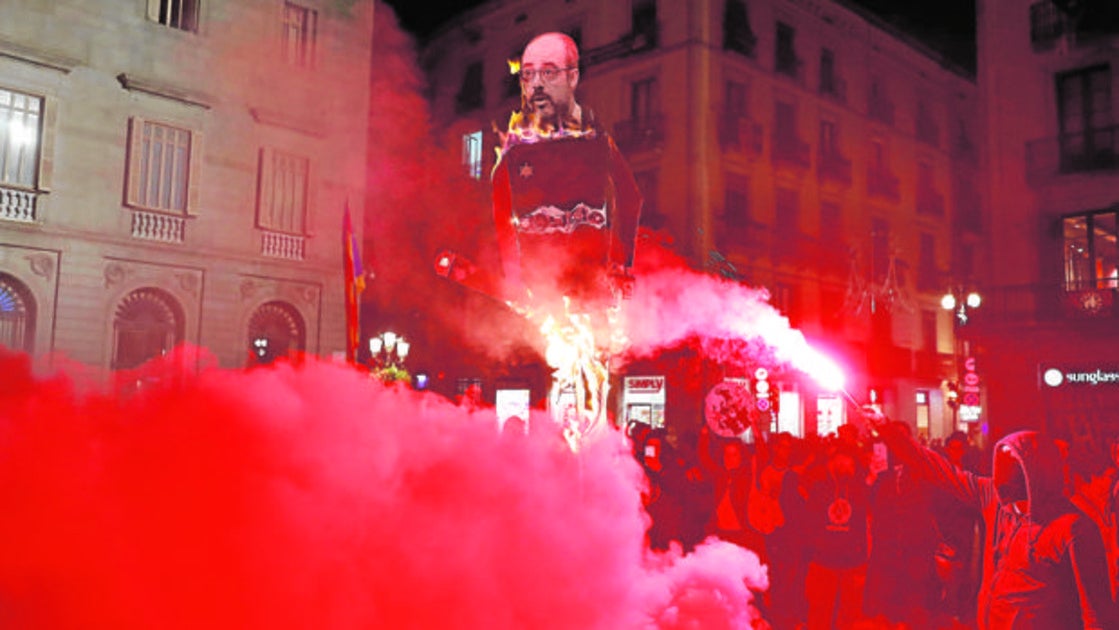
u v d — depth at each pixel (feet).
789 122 101.09
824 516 25.84
